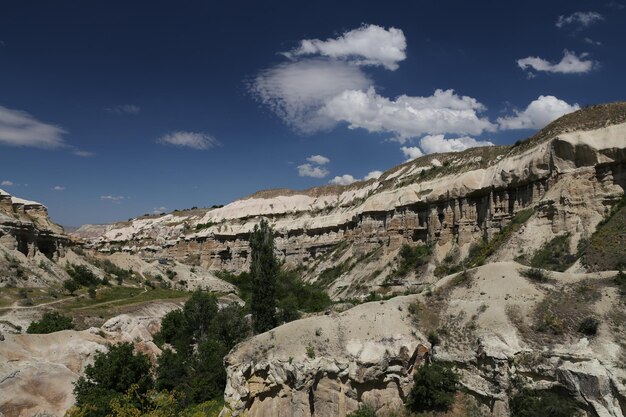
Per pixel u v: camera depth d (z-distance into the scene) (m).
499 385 32.78
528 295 37.84
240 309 68.69
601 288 37.34
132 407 37.00
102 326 61.09
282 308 62.09
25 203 99.06
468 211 84.75
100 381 41.19
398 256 93.81
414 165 119.69
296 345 37.84
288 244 143.38
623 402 29.11
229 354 39.81
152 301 79.69
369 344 36.91
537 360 32.47
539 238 65.25
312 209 154.88
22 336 45.38
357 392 35.72
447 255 84.69
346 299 85.19
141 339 59.69
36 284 77.12
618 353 31.44
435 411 33.97
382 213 108.00
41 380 40.75
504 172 78.06
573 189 64.44
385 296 74.75
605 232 57.31
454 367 35.44
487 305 37.97
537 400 31.30
